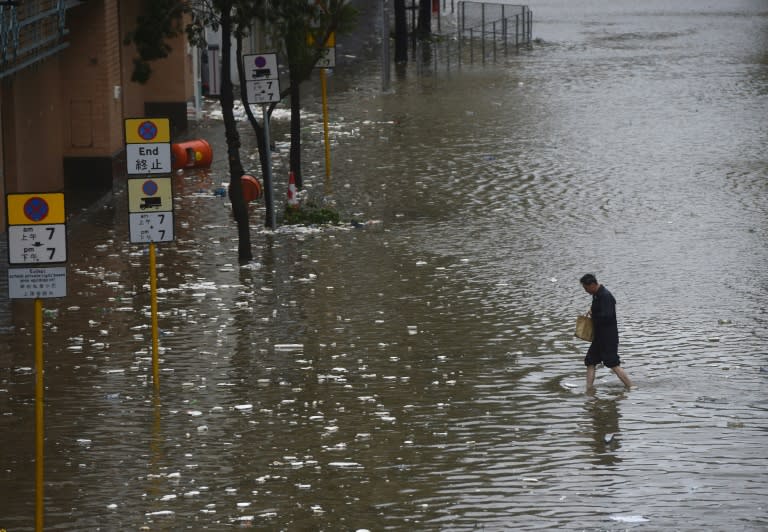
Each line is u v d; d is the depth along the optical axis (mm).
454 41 144625
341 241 58500
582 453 32844
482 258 54844
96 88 71875
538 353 42125
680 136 84438
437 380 39312
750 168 73562
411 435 34375
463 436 34281
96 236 60281
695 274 51625
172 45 91562
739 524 27953
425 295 49250
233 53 110625
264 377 39688
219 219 63219
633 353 41844
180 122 92500
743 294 48688
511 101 100688
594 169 74188
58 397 37812
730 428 34656
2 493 30375
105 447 33656
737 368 40125
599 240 57656
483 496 29938
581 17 171125
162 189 38281
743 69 116938
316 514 28891
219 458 32781
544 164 75875
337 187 70375
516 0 197625
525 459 32438
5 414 36312
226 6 53719
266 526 28203
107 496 30172
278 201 67375
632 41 142625
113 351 42438
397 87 109750
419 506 29312
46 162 68750
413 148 81625
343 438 34188
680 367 40312
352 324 45438
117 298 49062
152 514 28906
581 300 48344
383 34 107188
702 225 60156
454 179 72000
